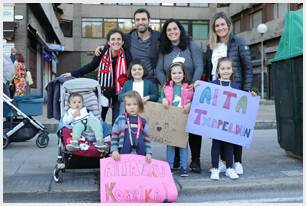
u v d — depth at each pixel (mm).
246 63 5762
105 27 38781
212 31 5898
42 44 21906
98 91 5781
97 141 5082
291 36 6461
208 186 5168
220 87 5539
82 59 38688
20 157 7168
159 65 5887
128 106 5086
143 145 5109
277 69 6918
